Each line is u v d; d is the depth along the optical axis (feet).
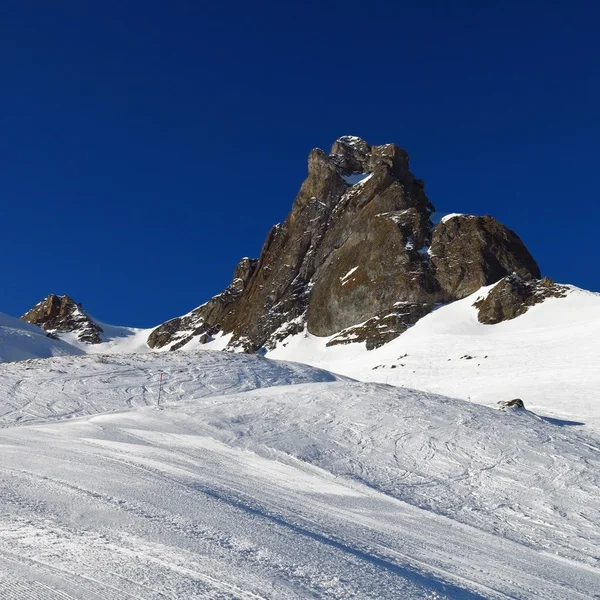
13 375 109.09
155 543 23.88
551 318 213.87
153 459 46.65
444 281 272.10
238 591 19.62
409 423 69.21
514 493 48.78
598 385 117.39
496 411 78.89
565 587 27.81
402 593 21.56
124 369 116.06
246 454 54.60
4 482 33.40
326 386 89.40
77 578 19.84
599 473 54.44
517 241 288.92
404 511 41.32
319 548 25.85
